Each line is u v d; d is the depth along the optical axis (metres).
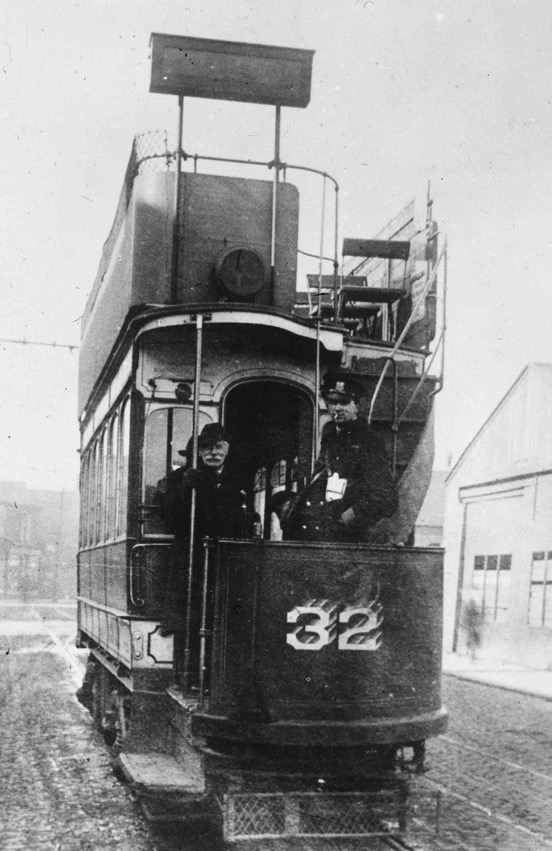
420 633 5.52
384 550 5.47
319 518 6.09
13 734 9.70
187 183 7.52
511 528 18.28
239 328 6.71
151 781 5.36
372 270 10.72
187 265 7.40
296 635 5.29
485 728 10.29
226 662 5.29
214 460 6.41
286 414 7.23
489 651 18.58
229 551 5.38
